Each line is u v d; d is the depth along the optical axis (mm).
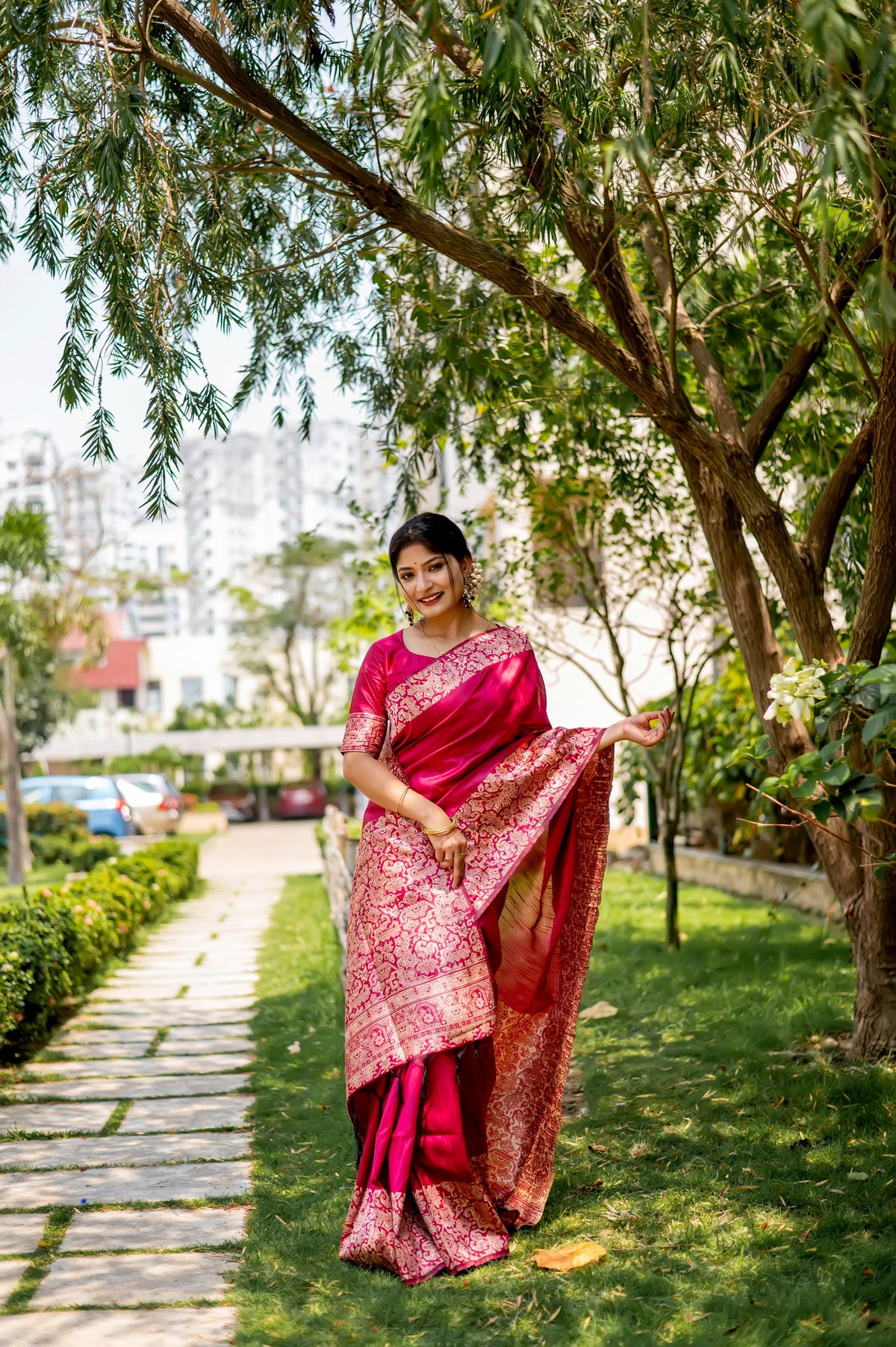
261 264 4496
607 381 5203
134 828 21766
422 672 3172
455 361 4660
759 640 4438
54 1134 4207
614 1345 2404
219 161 4078
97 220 3414
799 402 5734
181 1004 6707
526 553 7086
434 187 2592
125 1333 2559
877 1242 2816
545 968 3250
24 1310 2697
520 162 3639
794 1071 4199
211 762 43625
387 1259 2871
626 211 3951
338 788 36469
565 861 3227
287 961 7984
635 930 7605
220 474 84000
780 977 5734
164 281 3439
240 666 43438
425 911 3045
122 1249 3086
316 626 41375
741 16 2752
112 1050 5590
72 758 31578
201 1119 4367
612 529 6578
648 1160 3533
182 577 21812
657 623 11195
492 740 3148
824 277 2738
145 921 9922
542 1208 3139
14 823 15523
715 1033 4871
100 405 3377
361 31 3645
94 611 17141
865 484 4949
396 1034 2986
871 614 3977
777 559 4195
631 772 9711
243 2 3809
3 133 3717
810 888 7906
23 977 5445
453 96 3268
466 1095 3021
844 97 2416
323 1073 4895
